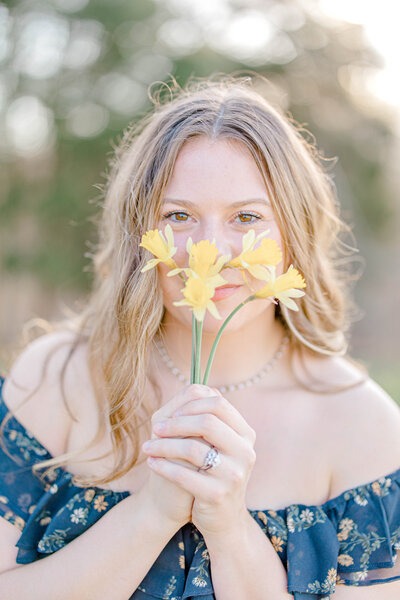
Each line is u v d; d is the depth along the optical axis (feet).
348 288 3.42
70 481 2.57
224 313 2.36
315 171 2.75
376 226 20.25
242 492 2.19
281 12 17.92
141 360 2.56
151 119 2.93
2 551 2.48
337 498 2.49
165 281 2.43
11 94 17.31
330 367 2.75
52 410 2.65
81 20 17.37
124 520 2.33
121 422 2.54
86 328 2.87
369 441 2.53
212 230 2.35
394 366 16.83
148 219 2.45
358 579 2.41
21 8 17.15
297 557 2.38
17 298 18.01
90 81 17.70
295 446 2.56
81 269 17.79
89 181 17.53
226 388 2.66
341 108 18.92
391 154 20.11
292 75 17.89
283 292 2.09
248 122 2.42
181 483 2.14
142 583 2.43
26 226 17.93
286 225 2.52
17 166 17.65
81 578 2.29
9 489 2.54
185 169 2.35
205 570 2.39
